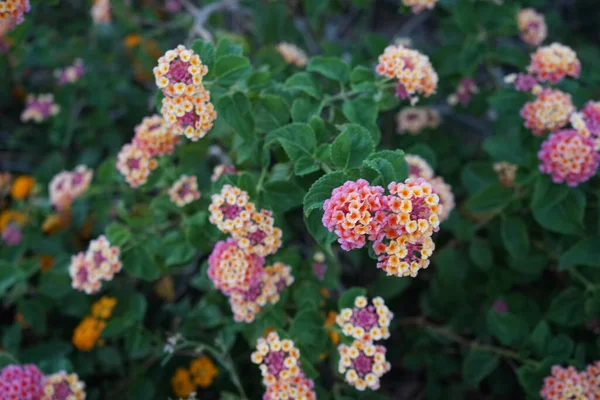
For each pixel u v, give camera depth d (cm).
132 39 64
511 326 45
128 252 45
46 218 57
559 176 43
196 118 38
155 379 51
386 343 55
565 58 45
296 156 38
